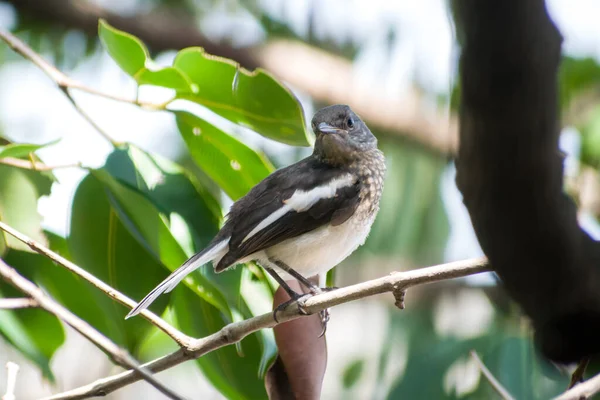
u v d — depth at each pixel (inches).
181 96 362.6
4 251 395.9
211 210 381.4
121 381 309.4
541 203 105.9
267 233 383.9
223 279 369.4
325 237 399.2
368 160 427.8
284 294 372.2
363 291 299.4
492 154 104.1
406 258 608.4
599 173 632.4
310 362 337.4
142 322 377.7
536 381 467.8
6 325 386.9
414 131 671.1
